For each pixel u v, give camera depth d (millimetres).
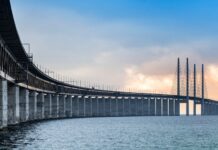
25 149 65000
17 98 126750
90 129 130000
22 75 129000
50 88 199750
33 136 90312
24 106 145875
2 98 99125
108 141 86312
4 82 100812
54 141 81562
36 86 168875
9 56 109125
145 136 103875
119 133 113750
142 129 137875
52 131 110812
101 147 73875
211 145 82625
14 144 71500
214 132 125938
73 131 116312
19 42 100938
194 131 130750
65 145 74938
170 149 73938
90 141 85250
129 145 78750
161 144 82500
